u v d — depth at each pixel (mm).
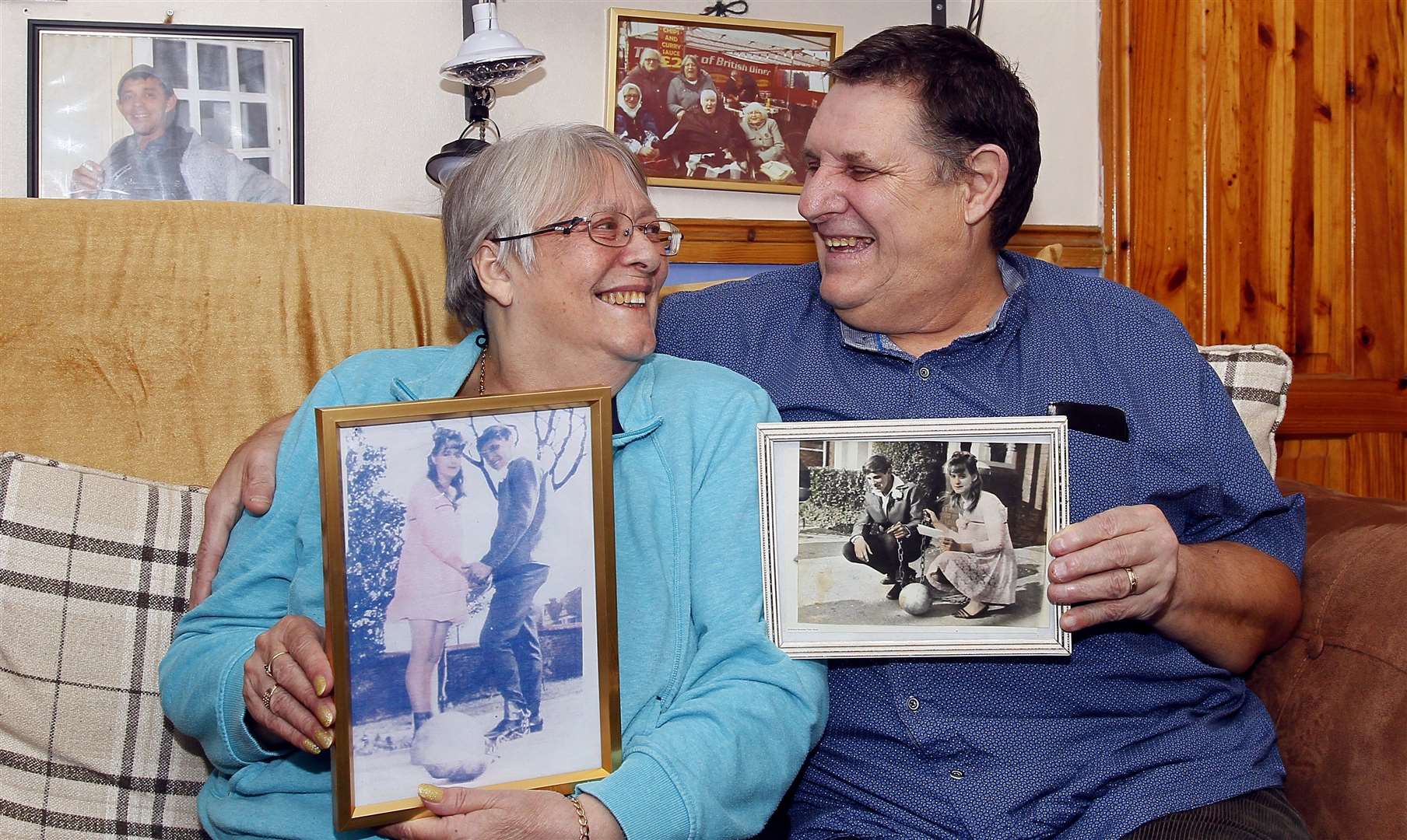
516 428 996
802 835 1206
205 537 1265
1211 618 1231
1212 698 1273
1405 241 2611
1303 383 2564
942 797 1177
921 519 1124
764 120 2238
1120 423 1297
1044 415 1292
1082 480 1276
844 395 1336
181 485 1349
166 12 1989
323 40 2059
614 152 1169
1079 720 1222
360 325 1482
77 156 1952
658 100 2189
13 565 1211
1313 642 1305
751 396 1222
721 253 2217
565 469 1007
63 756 1212
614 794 957
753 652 1100
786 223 2248
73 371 1372
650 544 1130
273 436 1266
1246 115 2469
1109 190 2432
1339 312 2594
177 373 1407
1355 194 2568
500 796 950
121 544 1263
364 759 964
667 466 1157
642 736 1061
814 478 1127
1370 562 1299
